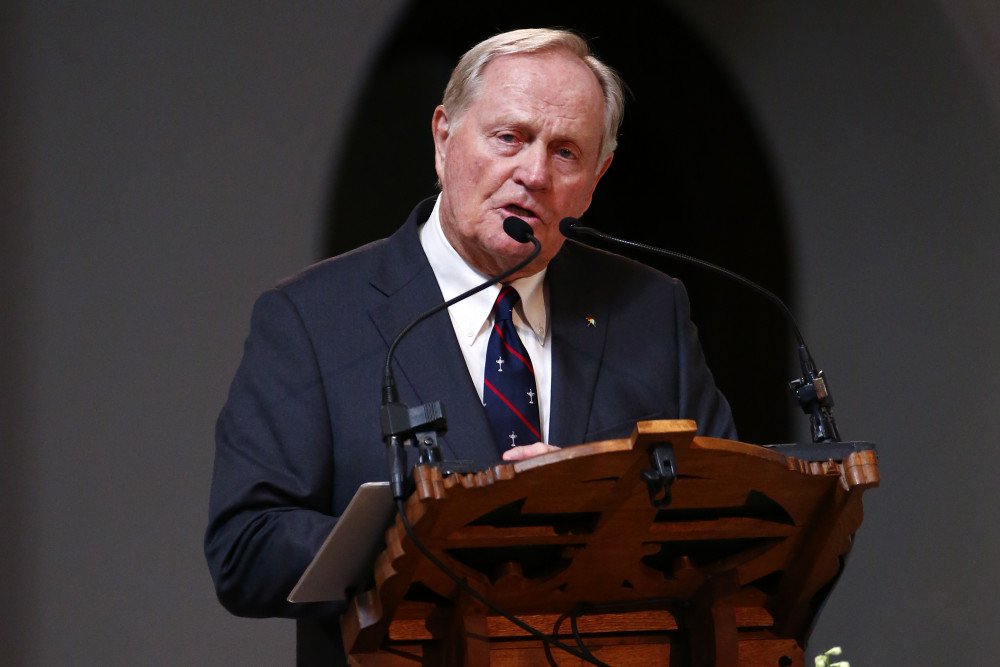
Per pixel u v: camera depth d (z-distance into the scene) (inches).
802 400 234.5
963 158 605.9
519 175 269.7
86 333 479.8
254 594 239.5
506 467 187.3
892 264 621.6
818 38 626.8
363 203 633.0
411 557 195.8
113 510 475.2
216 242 507.5
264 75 525.0
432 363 271.4
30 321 471.2
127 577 474.6
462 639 206.1
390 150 640.4
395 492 191.5
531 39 280.8
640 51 658.8
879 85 620.4
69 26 489.4
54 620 462.6
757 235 657.0
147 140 499.2
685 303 309.0
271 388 266.1
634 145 680.4
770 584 231.9
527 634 217.5
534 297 291.6
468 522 193.9
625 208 689.0
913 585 601.0
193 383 494.0
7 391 463.8
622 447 186.9
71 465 471.2
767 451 198.2
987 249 602.2
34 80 481.7
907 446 609.9
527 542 202.1
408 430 197.5
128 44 499.8
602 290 300.0
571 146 275.3
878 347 621.6
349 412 265.3
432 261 290.5
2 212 470.9
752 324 657.0
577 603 218.8
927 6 601.0
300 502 255.9
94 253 484.7
